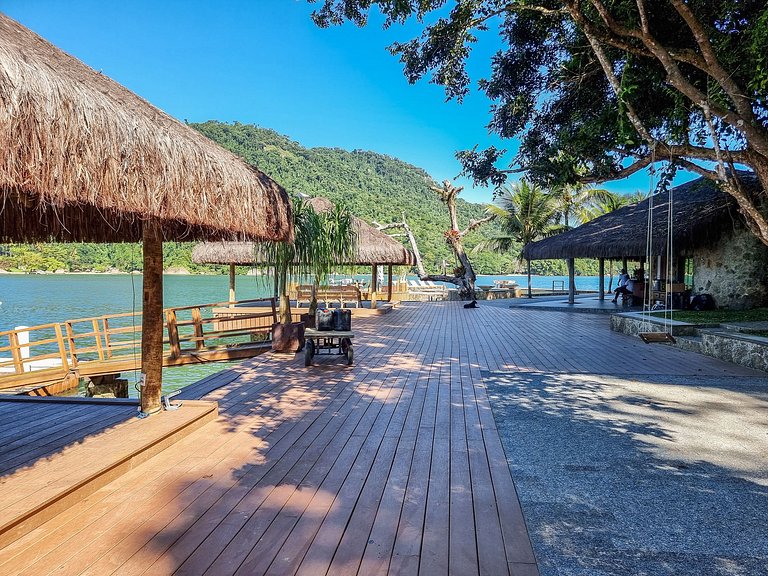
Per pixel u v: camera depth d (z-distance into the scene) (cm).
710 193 1348
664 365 710
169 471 316
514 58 1111
